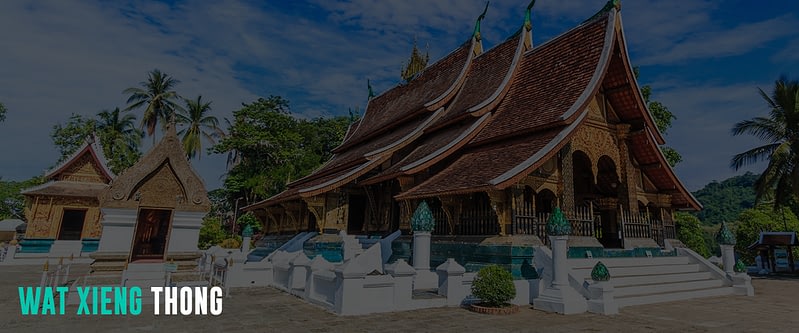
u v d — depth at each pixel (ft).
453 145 42.27
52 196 79.05
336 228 48.14
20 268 58.13
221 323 21.97
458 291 28.58
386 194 51.24
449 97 56.08
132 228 29.12
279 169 116.06
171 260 30.27
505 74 50.24
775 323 25.46
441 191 35.35
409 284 27.09
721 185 280.92
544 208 45.73
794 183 70.69
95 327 20.43
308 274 29.86
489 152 40.55
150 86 132.46
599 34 41.91
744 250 107.45
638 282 35.63
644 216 43.83
